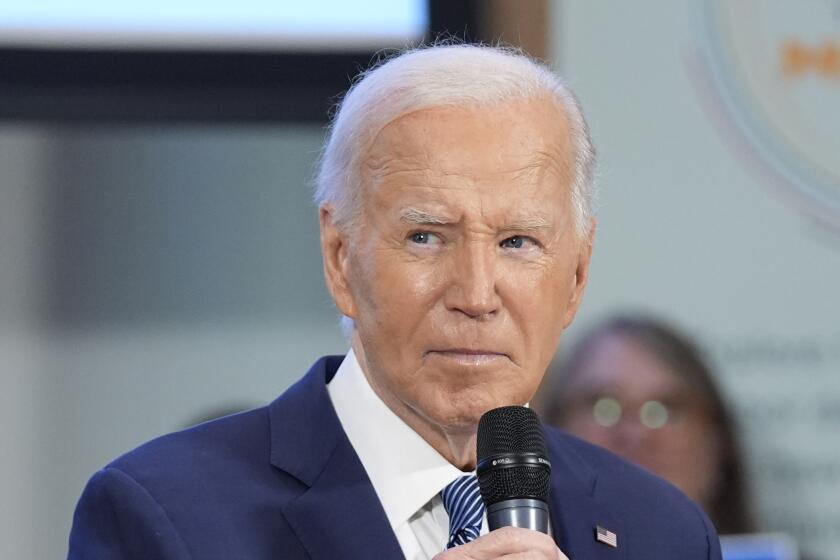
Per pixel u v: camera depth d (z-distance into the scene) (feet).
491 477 20.30
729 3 42.98
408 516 22.33
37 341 52.08
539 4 43.96
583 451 26.04
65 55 47.16
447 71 21.44
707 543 25.16
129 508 21.65
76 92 47.16
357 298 21.86
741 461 42.16
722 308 42.55
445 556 19.02
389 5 47.21
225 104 47.57
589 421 42.42
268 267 52.85
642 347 42.32
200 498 21.93
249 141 52.90
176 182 52.75
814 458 42.24
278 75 47.42
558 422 42.57
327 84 47.42
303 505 22.08
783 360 42.45
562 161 21.79
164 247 52.65
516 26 44.19
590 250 23.31
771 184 42.75
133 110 47.39
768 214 42.75
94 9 47.32
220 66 47.52
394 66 21.95
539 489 20.24
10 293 52.08
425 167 20.93
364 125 21.71
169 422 52.34
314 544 21.76
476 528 21.77
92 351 52.29
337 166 22.20
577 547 23.82
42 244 52.26
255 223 52.90
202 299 52.65
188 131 50.44
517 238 21.27
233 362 52.54
